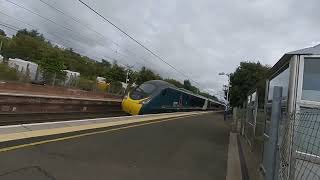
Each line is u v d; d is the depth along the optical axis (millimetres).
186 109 38812
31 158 6711
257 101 10414
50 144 8203
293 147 4680
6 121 13945
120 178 6367
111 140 10180
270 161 4785
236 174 8070
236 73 35375
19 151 7055
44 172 5969
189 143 12023
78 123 12008
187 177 7211
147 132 13297
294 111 4758
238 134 18969
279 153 5090
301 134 4680
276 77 6996
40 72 36062
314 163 4539
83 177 6059
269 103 7352
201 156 9859
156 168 7590
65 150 7895
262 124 8125
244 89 34094
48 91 30781
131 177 6562
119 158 7992
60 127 10523
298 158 4629
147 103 26750
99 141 9656
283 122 5410
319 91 4918
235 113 25406
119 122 14680
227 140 14898
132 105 26438
